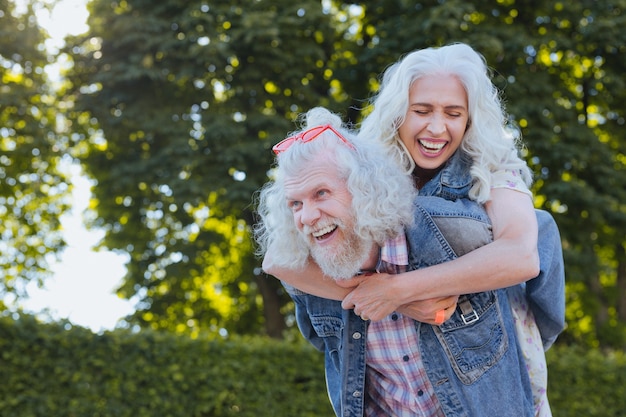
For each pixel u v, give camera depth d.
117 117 12.10
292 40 12.23
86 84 12.50
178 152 11.49
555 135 12.11
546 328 2.52
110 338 7.71
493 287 2.16
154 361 7.81
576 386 8.74
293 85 12.36
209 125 11.59
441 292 2.16
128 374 7.71
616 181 12.52
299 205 2.20
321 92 13.16
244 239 13.88
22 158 12.59
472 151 2.36
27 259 13.74
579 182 12.22
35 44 11.96
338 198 2.16
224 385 7.96
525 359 2.45
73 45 12.30
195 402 7.89
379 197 2.16
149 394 7.74
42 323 7.57
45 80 12.58
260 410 8.02
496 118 2.39
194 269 12.52
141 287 13.20
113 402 7.64
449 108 2.35
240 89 12.24
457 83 2.36
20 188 12.78
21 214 13.41
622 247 13.92
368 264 2.27
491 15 12.84
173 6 12.25
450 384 2.30
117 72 11.90
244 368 8.05
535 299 2.43
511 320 2.39
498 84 11.75
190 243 12.60
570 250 12.05
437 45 11.61
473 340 2.30
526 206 2.28
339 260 2.19
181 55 11.86
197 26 11.98
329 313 2.45
